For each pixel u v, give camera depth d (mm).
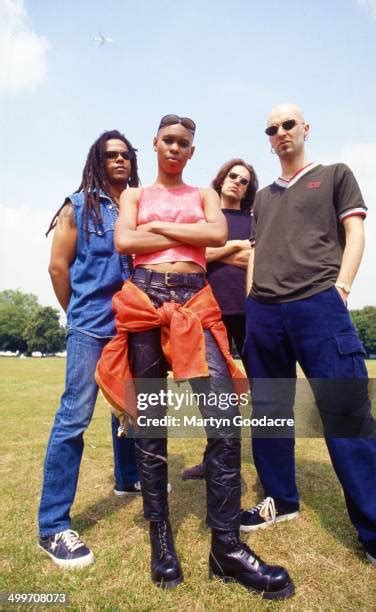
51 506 2170
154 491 2002
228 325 3156
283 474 2488
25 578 1943
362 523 2062
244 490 3014
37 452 3941
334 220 2285
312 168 2385
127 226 2105
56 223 2492
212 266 3137
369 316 59094
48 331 68062
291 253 2307
